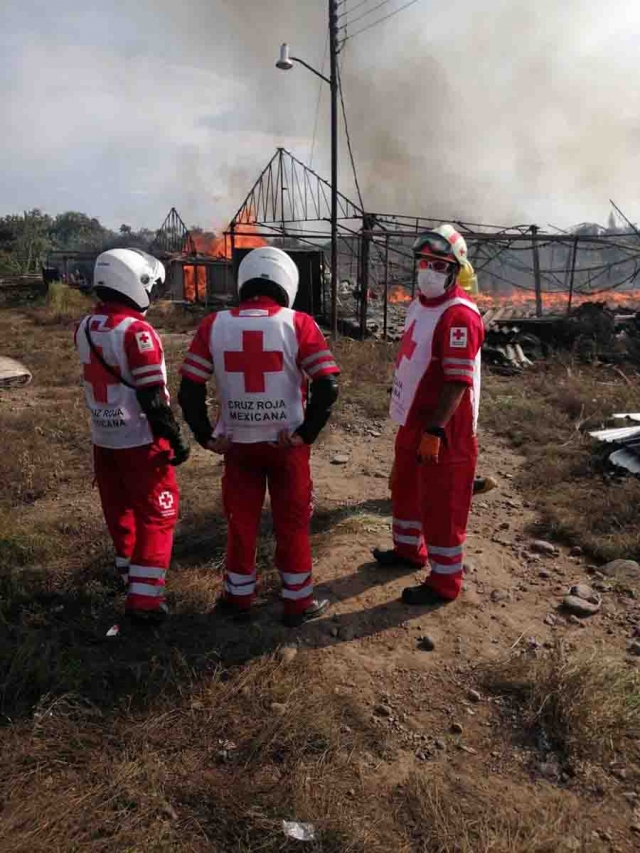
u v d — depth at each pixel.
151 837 2.23
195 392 3.25
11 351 13.57
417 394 3.72
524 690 3.02
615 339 13.58
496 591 4.00
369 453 6.91
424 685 3.12
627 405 8.42
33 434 7.18
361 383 9.98
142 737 2.68
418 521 4.09
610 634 3.55
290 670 3.17
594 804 2.46
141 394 3.29
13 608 3.66
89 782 2.47
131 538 3.82
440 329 3.53
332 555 4.38
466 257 3.56
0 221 77.00
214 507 5.14
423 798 2.43
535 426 7.55
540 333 14.05
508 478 6.10
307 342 3.19
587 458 6.27
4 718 2.78
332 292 15.18
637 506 4.98
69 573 4.07
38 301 24.55
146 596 3.44
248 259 3.29
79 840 2.21
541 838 2.27
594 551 4.48
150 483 3.45
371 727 2.83
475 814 2.39
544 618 3.71
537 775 2.60
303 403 3.38
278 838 2.25
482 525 5.03
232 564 3.50
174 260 27.36
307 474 3.39
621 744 2.72
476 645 3.43
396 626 3.59
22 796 2.39
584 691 2.85
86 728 2.73
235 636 3.44
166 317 20.89
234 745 2.69
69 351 13.62
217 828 2.30
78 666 3.07
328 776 2.51
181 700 2.93
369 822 2.34
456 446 3.57
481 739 2.78
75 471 6.12
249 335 3.14
